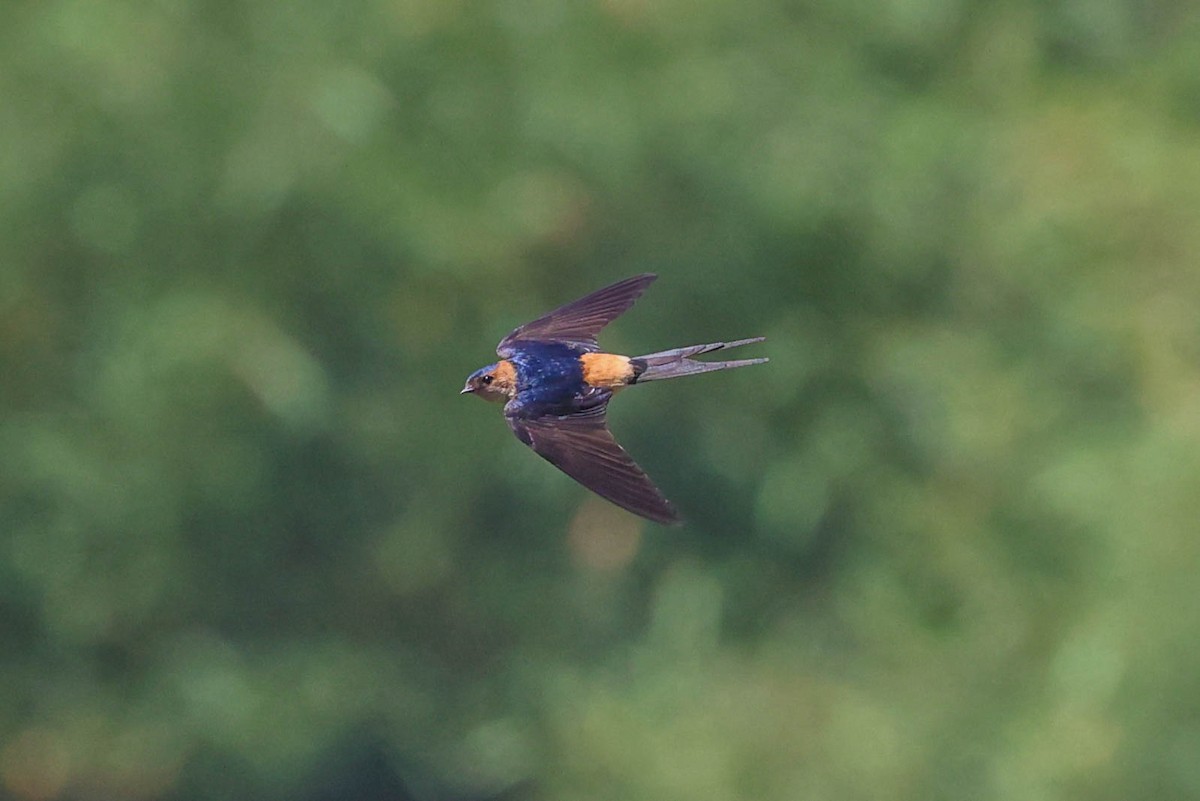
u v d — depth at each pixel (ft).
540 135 48.01
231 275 48.21
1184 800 41.93
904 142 47.65
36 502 49.01
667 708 48.55
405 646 54.49
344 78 46.57
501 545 53.78
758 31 49.57
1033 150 48.37
